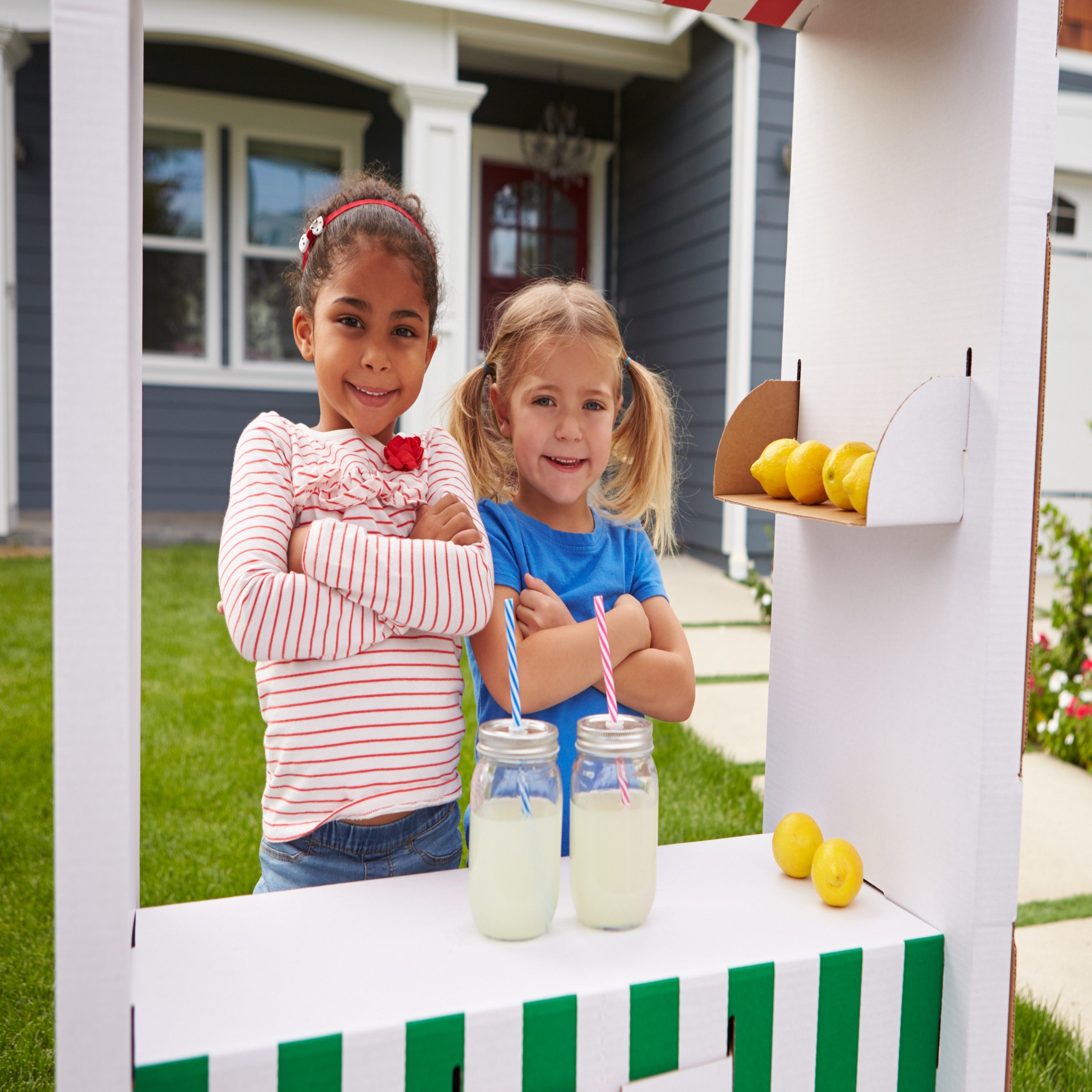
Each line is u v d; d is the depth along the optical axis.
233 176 7.22
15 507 6.21
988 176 0.96
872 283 1.14
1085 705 2.92
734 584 5.70
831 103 1.22
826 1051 0.95
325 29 5.43
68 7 0.71
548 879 0.94
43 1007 1.64
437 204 5.68
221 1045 0.76
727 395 6.07
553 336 1.25
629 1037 0.86
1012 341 0.95
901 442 0.95
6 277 5.74
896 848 1.08
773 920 1.01
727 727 3.12
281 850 1.15
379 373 1.21
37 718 2.97
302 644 1.03
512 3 5.61
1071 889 2.09
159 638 3.96
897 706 1.09
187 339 7.30
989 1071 0.99
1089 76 6.23
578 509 1.37
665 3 1.23
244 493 1.12
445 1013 0.81
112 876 0.76
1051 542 3.44
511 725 0.95
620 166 7.71
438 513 1.15
